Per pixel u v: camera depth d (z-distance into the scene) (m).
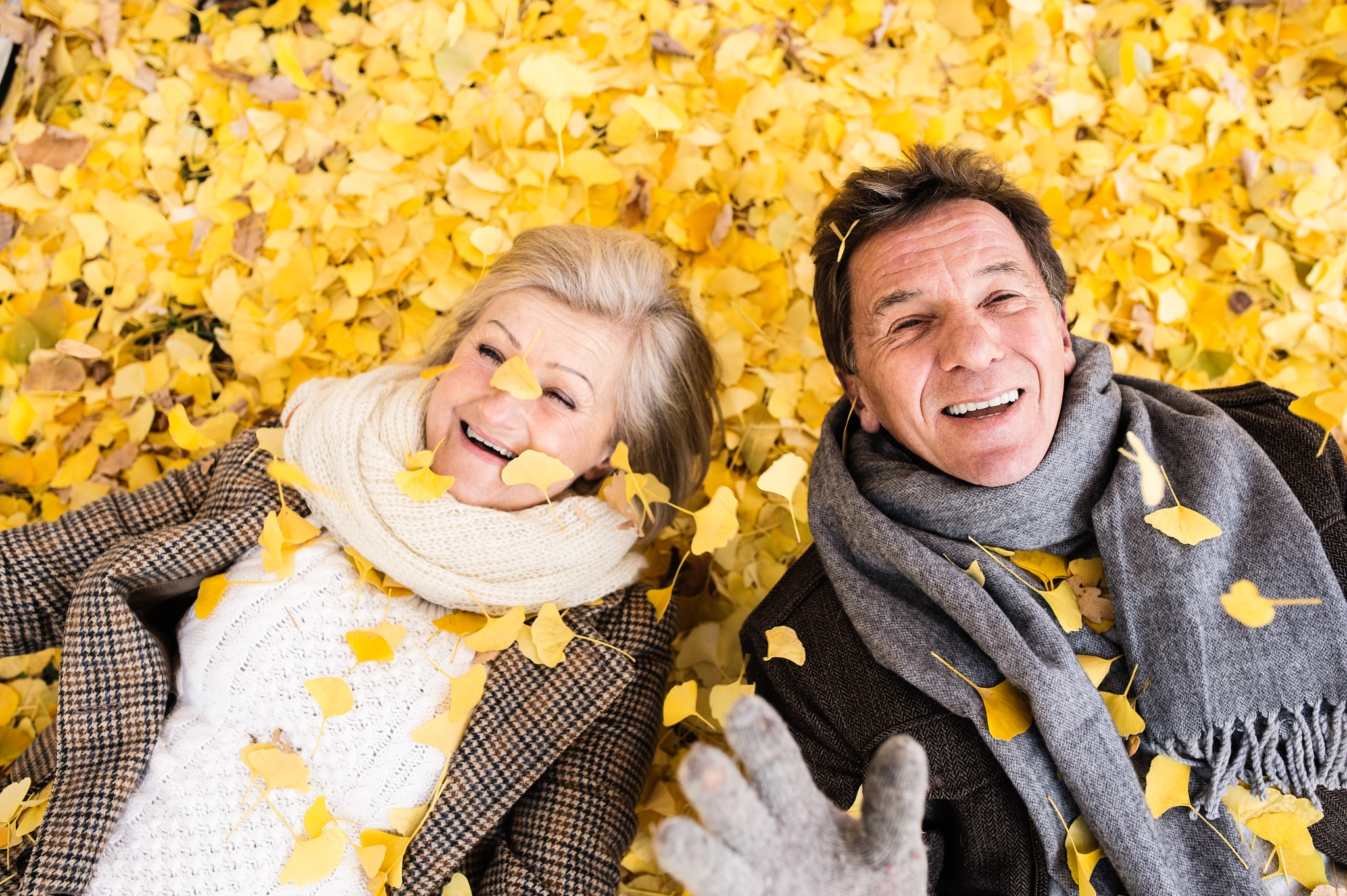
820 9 2.09
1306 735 1.08
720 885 0.73
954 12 2.06
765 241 1.95
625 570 1.43
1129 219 1.93
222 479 1.41
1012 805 1.17
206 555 1.29
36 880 1.07
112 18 2.03
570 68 1.51
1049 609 1.24
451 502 1.29
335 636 1.25
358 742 1.20
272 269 1.95
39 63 1.99
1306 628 1.11
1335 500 1.23
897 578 1.30
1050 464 1.22
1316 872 1.09
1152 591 1.16
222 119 2.02
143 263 1.92
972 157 1.38
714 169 1.98
